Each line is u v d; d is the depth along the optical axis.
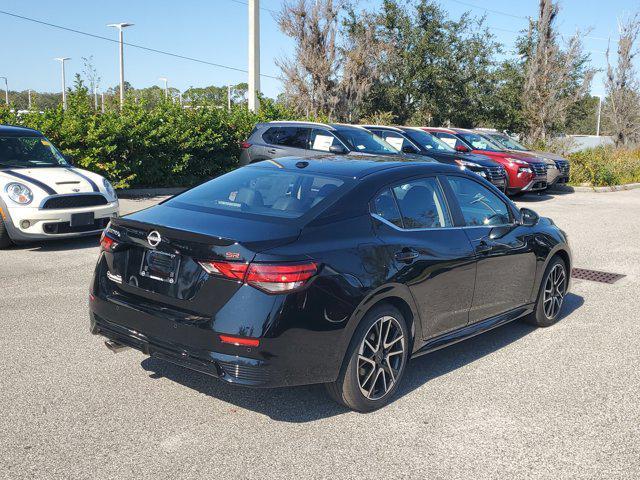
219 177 4.68
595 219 12.97
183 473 3.25
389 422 3.91
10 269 7.37
